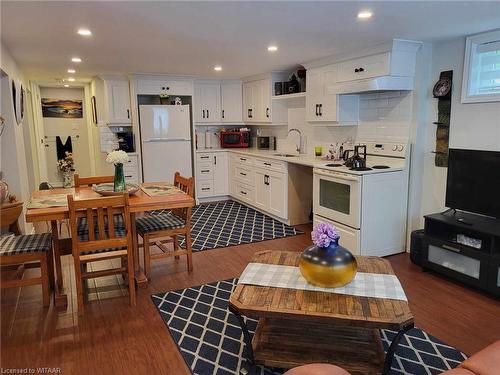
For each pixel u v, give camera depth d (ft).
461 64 11.42
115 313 9.21
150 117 19.51
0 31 9.91
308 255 7.19
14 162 12.49
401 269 11.80
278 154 18.29
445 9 8.48
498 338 8.11
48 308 9.42
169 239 13.52
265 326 8.10
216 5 7.98
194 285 10.78
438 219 10.85
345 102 14.38
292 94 17.24
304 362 6.97
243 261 12.60
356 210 12.13
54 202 9.89
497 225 10.14
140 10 8.27
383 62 12.11
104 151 20.43
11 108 12.25
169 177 20.34
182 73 18.95
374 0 7.80
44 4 7.79
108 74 18.94
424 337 8.12
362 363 6.93
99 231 9.14
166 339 8.13
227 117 22.07
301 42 11.69
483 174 10.37
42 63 15.02
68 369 7.16
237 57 14.23
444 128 12.10
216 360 7.41
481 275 9.91
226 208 20.03
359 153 14.62
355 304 6.53
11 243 9.36
